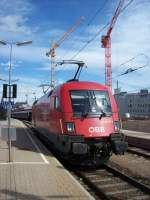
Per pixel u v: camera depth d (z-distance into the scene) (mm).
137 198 11484
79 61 20750
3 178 11852
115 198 11500
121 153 16859
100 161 16953
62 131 16953
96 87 17734
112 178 14586
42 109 25344
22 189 10391
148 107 79312
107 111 17203
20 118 72938
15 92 18109
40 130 27000
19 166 14227
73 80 19250
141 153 21109
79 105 17078
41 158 16562
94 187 13008
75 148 16125
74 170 16547
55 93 18859
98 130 16719
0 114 62812
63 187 10789
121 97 80938
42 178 12039
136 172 15836
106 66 77688
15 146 21391
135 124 49219
